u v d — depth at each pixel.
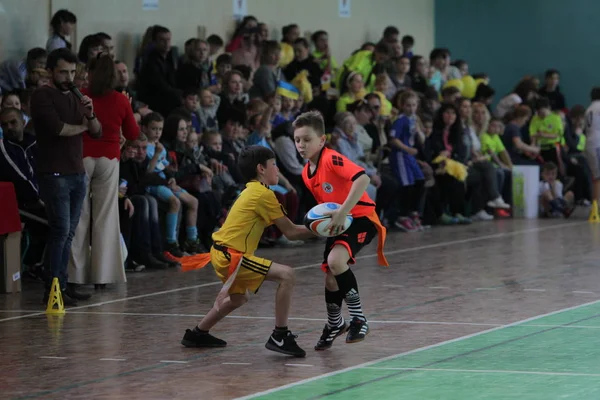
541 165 23.19
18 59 16.92
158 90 17.38
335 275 8.51
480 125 22.12
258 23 20.89
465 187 20.73
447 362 8.16
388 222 19.58
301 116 8.68
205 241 15.88
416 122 19.89
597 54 28.36
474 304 11.05
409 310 10.70
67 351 8.87
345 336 9.34
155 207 14.40
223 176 16.39
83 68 12.45
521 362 8.12
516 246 16.66
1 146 12.84
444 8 28.86
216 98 17.45
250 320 10.24
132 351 8.83
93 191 12.22
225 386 7.48
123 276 12.41
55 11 17.67
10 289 12.38
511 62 29.00
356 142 18.36
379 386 7.36
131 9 19.25
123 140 13.16
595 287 12.17
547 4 28.70
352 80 19.97
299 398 7.04
